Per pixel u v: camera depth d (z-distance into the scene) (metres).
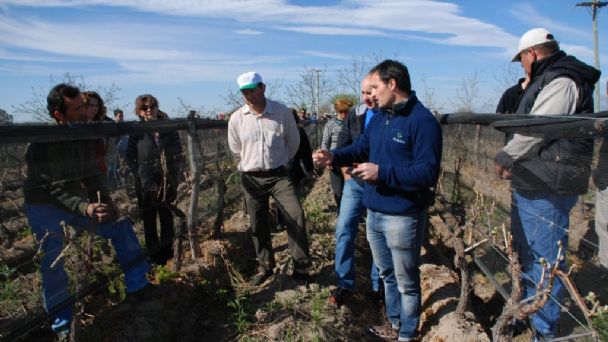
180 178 5.27
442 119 4.64
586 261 2.35
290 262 5.49
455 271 5.20
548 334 2.73
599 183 2.20
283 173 4.70
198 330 4.11
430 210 5.82
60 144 3.08
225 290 4.56
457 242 3.61
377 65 3.25
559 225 2.61
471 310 4.05
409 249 3.36
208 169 5.78
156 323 3.79
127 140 4.38
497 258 3.49
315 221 6.71
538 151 2.72
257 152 4.58
